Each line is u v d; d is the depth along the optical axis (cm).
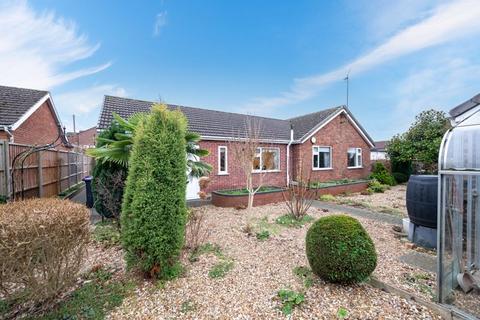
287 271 369
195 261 401
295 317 261
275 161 1351
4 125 936
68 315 260
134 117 549
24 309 273
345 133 1591
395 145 1641
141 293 305
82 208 291
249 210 607
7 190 670
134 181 330
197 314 267
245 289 316
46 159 948
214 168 1138
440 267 283
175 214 335
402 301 290
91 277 346
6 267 225
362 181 1370
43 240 239
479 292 300
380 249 466
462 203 303
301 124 1636
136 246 319
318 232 327
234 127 1299
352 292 307
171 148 335
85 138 3716
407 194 521
